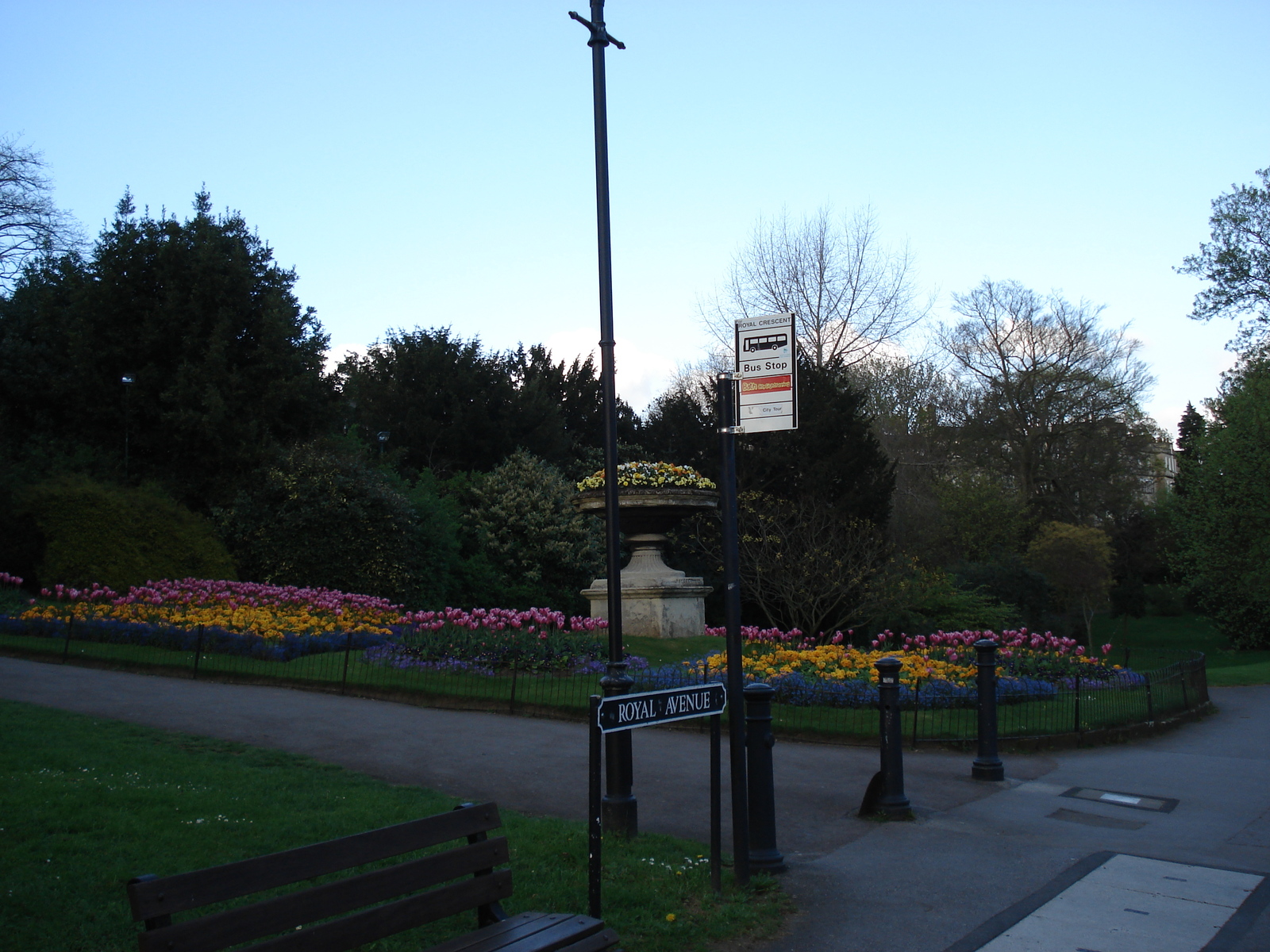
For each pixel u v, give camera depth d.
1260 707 17.14
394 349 40.66
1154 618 52.41
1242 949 5.23
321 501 24.84
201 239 27.50
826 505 26.47
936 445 44.22
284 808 7.14
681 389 33.47
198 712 11.56
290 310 28.14
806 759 10.41
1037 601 34.25
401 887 3.97
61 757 8.27
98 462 25.27
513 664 14.09
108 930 4.80
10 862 5.59
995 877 6.46
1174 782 9.85
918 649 16.72
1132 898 6.04
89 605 18.12
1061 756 11.26
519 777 8.98
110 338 26.36
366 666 14.67
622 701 5.25
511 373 45.00
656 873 6.06
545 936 4.23
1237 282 31.89
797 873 6.47
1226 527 32.19
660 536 18.95
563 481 33.75
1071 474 44.66
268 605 18.50
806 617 26.52
